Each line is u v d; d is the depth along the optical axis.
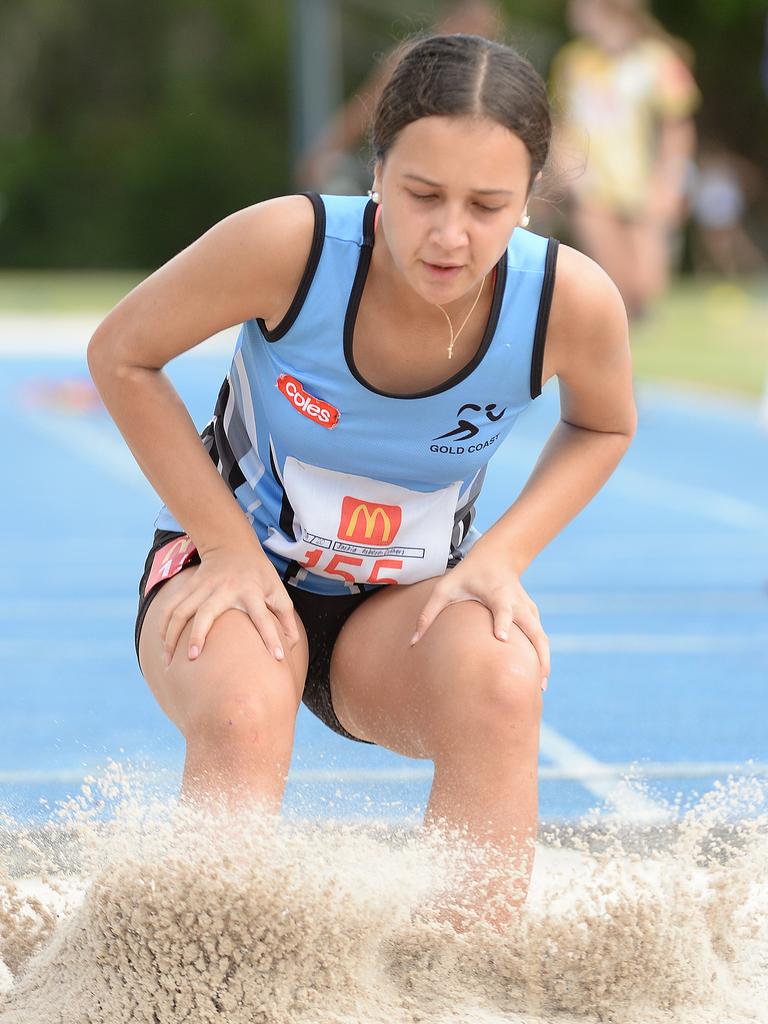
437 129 8.32
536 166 8.70
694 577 23.39
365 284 9.19
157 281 9.50
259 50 126.69
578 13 37.28
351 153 54.12
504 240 8.70
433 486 10.02
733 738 14.63
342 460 9.76
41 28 126.38
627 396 10.16
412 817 10.05
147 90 129.50
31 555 25.16
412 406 9.48
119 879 8.07
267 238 9.18
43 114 129.12
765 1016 8.49
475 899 8.73
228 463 10.35
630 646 18.86
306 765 12.79
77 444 40.12
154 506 30.52
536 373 9.58
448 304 9.16
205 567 9.50
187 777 8.59
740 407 45.28
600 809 12.09
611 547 26.03
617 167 37.06
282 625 9.30
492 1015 8.37
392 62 9.05
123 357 9.61
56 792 12.49
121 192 120.50
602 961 8.57
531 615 9.46
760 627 19.98
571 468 10.28
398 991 8.50
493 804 8.88
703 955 8.80
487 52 8.55
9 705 15.87
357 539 9.94
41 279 112.19
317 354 9.39
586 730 14.98
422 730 9.38
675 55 37.81
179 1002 7.95
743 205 112.88
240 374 10.12
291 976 8.13
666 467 35.34
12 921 8.93
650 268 38.25
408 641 9.62
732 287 87.00
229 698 8.61
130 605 21.34
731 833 9.77
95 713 15.52
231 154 121.19
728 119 120.44
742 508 30.09
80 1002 8.02
